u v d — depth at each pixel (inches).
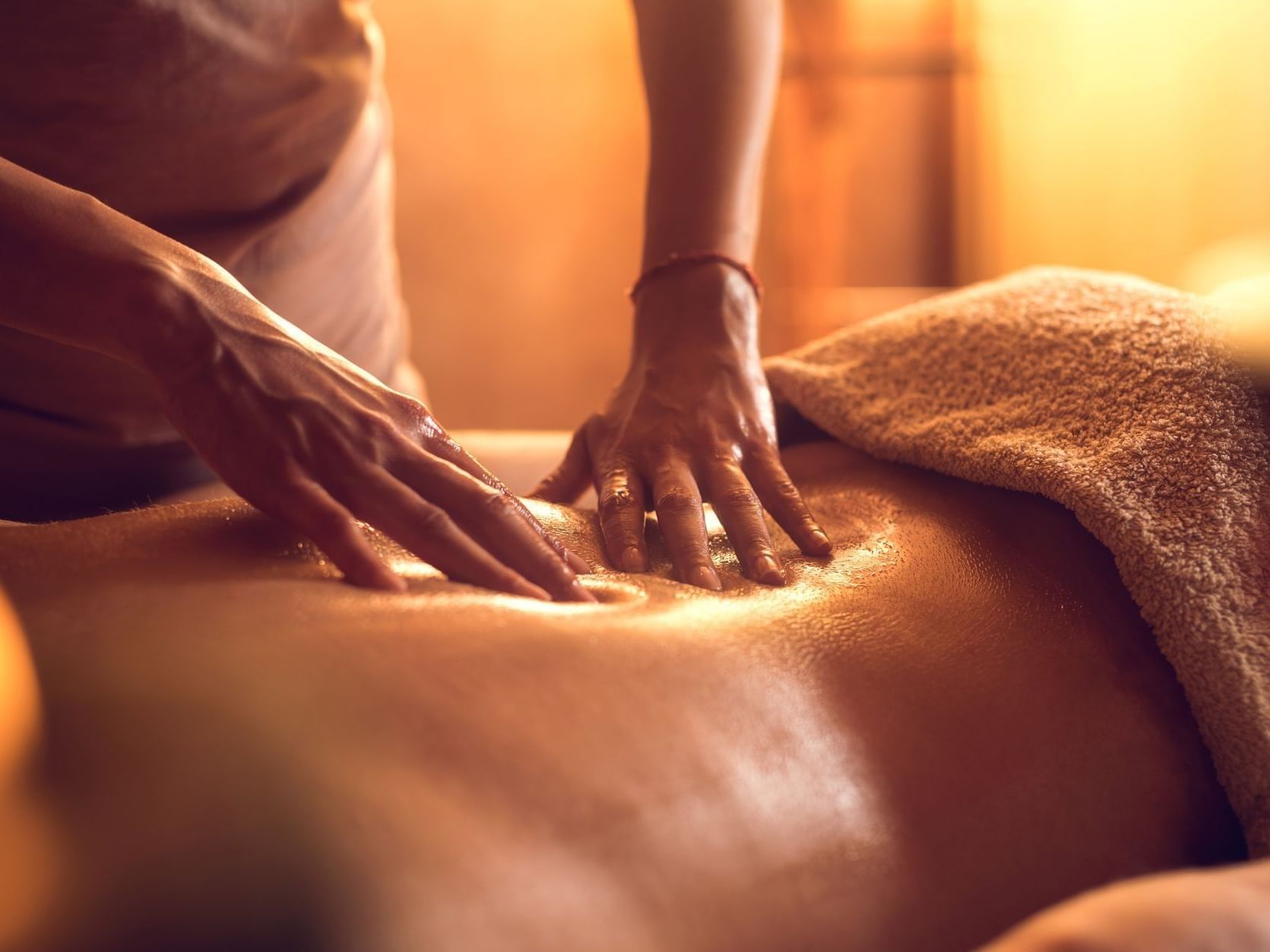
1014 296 31.8
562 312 133.2
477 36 128.0
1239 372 25.9
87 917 13.0
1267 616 23.0
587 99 129.4
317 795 14.2
